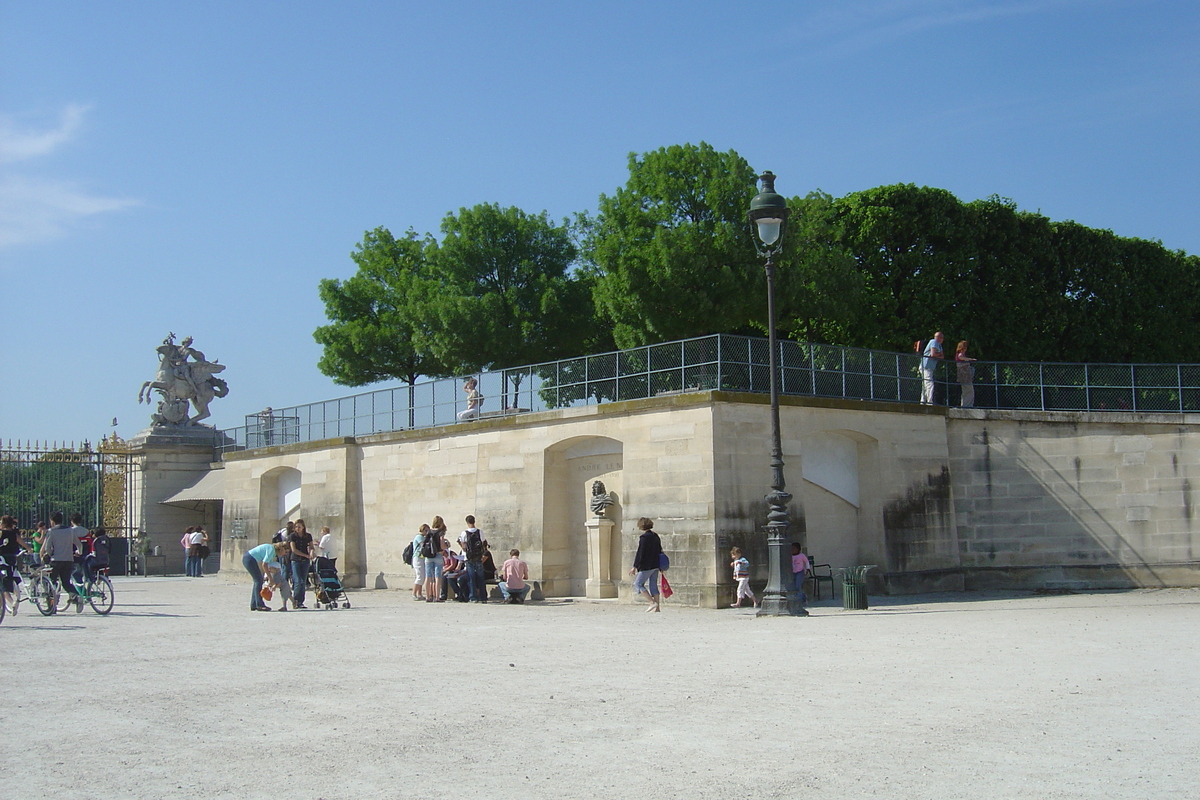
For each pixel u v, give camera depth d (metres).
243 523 42.91
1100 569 29.12
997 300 41.19
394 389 36.41
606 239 37.06
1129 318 43.56
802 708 10.52
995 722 9.78
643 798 7.33
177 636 18.19
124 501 50.81
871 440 28.44
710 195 35.34
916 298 39.94
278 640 17.39
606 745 8.93
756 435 26.00
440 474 33.53
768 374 26.77
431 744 9.01
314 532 38.31
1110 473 29.41
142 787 7.69
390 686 12.13
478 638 17.59
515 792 7.51
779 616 21.69
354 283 49.78
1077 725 9.63
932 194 40.72
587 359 29.31
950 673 12.75
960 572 29.27
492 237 44.62
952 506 29.50
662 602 25.75
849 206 41.47
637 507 26.88
